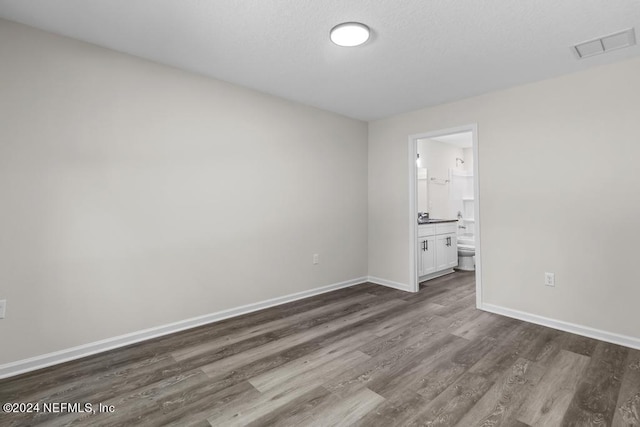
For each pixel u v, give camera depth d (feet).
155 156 8.46
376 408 5.50
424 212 18.20
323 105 12.09
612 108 8.20
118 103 7.87
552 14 6.20
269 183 10.97
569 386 6.13
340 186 13.42
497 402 5.65
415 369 6.81
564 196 8.98
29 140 6.76
